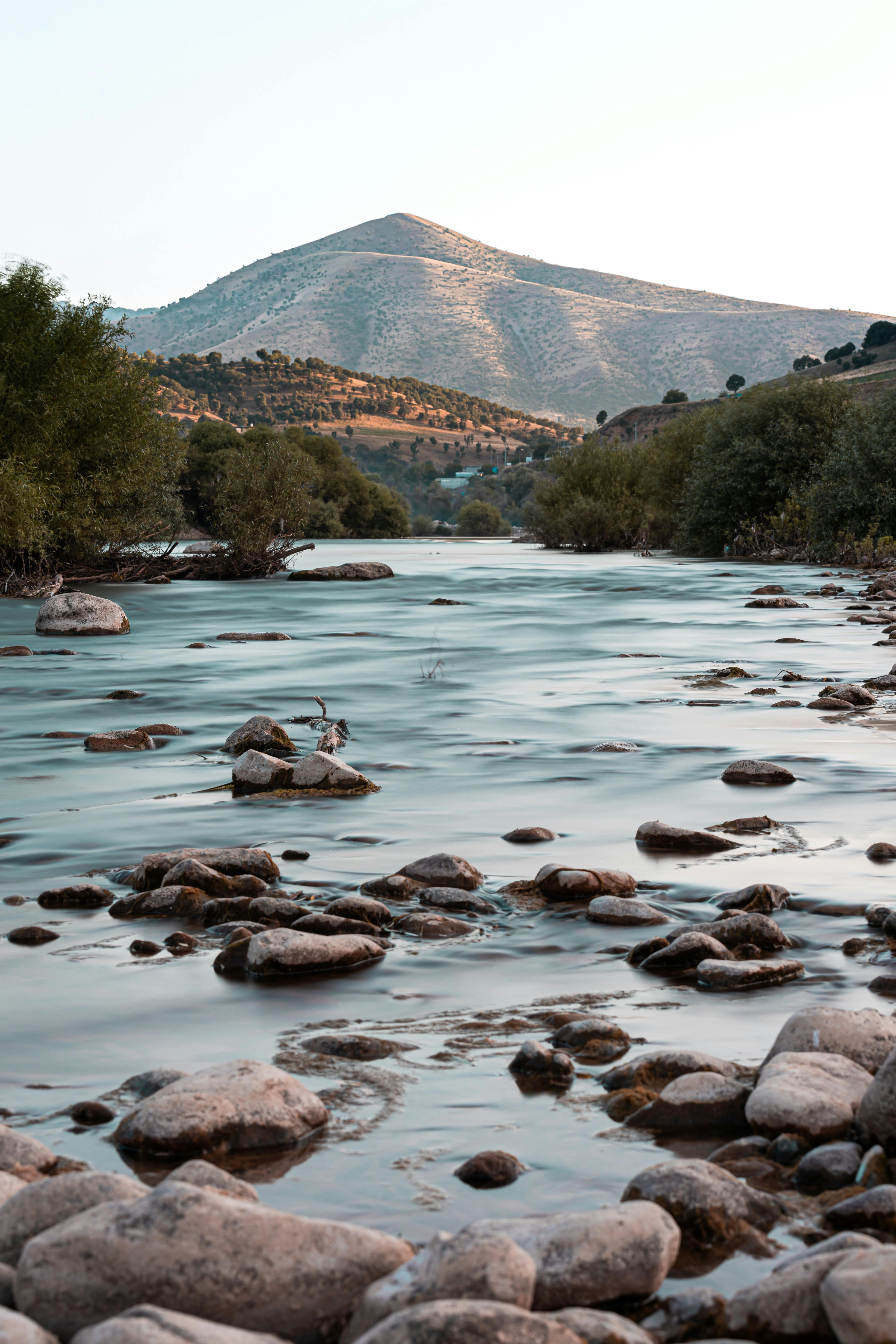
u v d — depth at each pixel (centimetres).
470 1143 351
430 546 7531
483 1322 227
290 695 1430
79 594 2350
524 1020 453
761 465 4903
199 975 511
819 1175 320
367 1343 228
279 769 889
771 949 533
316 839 746
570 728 1158
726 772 914
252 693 1458
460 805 840
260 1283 260
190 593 3478
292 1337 259
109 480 3662
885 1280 239
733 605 2842
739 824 761
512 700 1356
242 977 509
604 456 6506
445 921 571
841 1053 387
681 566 4572
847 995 475
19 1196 290
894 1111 331
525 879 653
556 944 550
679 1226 297
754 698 1333
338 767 888
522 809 826
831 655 1767
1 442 3438
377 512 10062
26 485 3228
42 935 561
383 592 3488
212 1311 255
